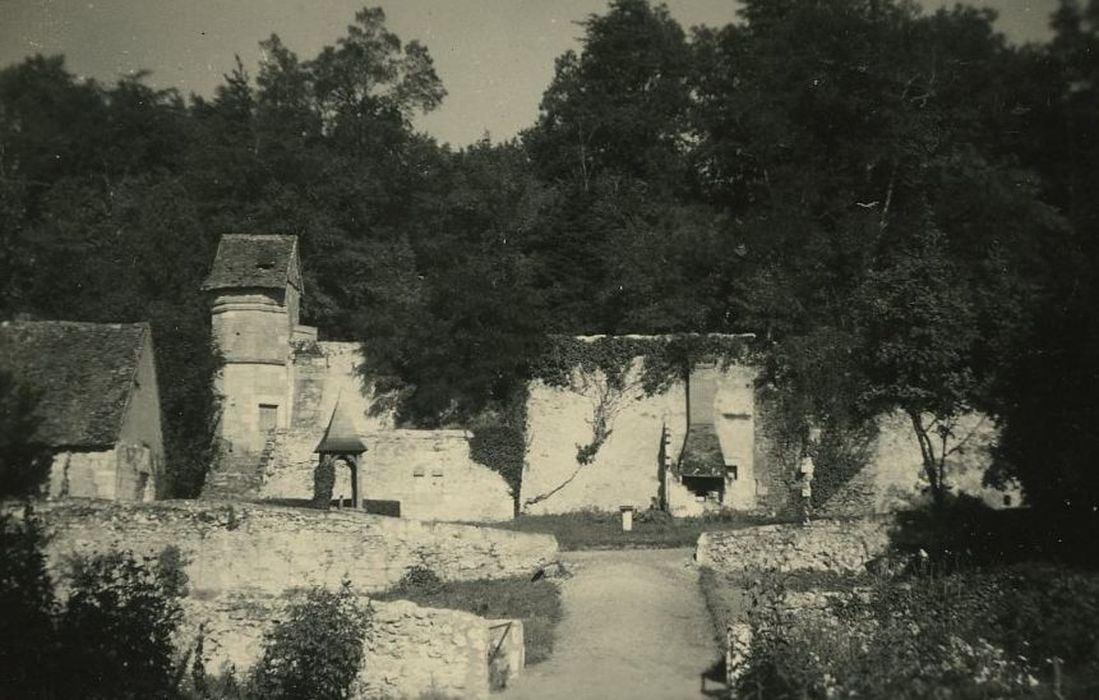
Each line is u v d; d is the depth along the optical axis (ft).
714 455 130.00
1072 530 78.84
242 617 65.10
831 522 88.89
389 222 180.55
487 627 63.26
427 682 62.18
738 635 59.41
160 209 152.76
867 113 144.56
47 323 114.93
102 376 110.42
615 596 85.35
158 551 91.30
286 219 161.99
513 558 96.63
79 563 62.80
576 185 179.01
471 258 154.92
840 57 144.15
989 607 57.36
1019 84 137.90
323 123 187.21
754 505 130.82
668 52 184.85
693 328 139.85
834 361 127.44
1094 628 52.49
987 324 90.99
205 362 133.39
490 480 128.26
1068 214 124.16
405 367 140.05
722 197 175.32
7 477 100.17
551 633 76.74
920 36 141.69
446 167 184.75
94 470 105.19
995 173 129.70
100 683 50.90
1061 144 136.15
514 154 179.52
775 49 154.40
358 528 93.09
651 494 133.59
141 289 141.18
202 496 129.70
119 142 177.17
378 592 90.33
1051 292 87.51
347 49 188.85
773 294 134.31
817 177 144.25
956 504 94.22
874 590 63.00
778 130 148.77
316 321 163.43
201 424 132.46
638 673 66.64
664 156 178.29
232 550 91.76
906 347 90.94
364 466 127.75
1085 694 46.34
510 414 136.15
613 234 160.86
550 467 135.95
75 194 159.74
